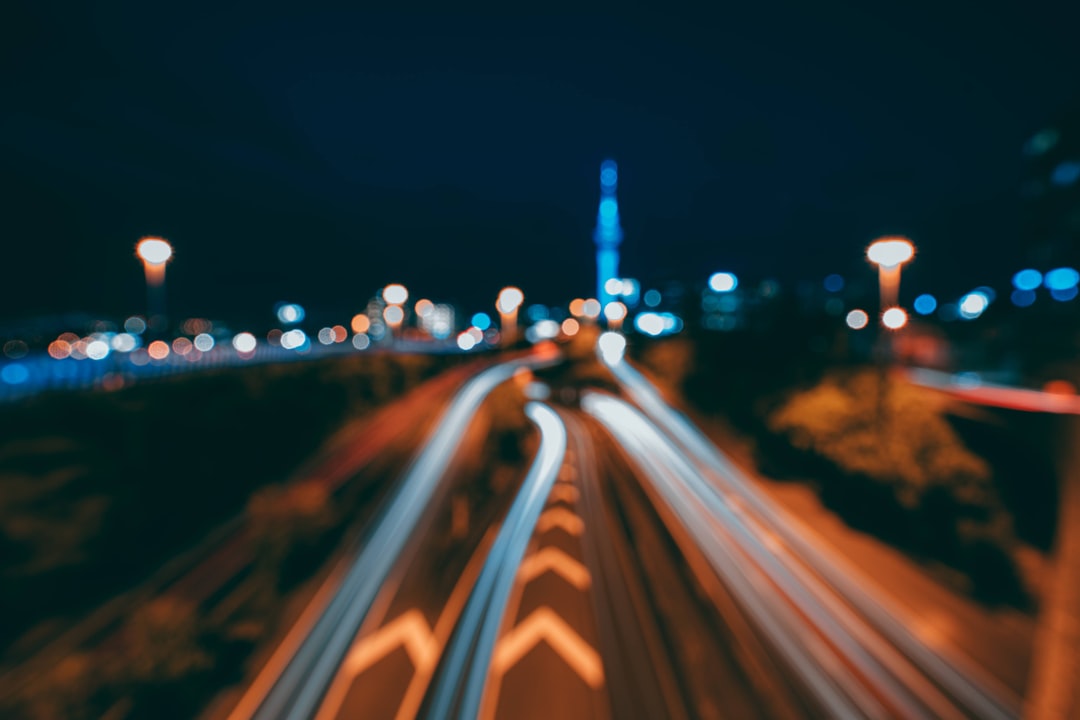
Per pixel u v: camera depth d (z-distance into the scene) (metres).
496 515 39.59
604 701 20.09
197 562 27.12
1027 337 44.97
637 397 81.56
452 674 21.94
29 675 18.78
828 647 22.38
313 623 25.39
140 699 18.41
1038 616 22.55
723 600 26.20
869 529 30.62
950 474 28.83
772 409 45.56
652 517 37.47
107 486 24.55
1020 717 18.44
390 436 53.00
